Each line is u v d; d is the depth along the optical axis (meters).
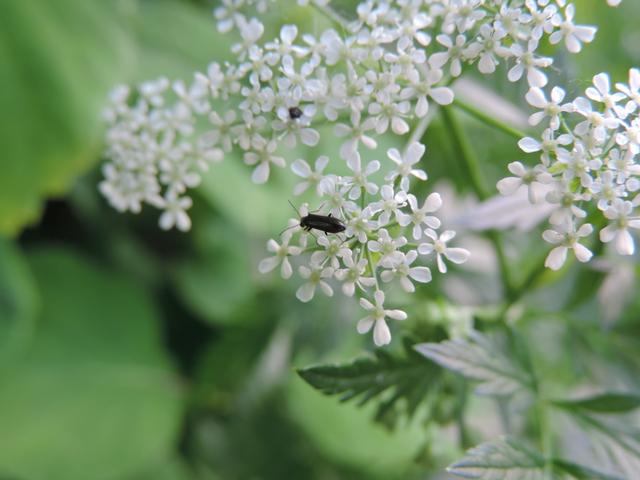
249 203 0.21
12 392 0.20
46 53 0.18
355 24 0.14
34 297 0.20
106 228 0.23
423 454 0.16
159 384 0.22
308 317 0.17
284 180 0.22
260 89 0.14
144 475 0.20
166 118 0.15
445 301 0.16
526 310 0.17
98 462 0.20
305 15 0.16
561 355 0.18
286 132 0.14
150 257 0.23
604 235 0.13
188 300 0.22
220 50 0.22
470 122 0.19
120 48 0.19
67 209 0.22
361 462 0.20
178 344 0.23
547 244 0.16
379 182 0.20
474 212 0.15
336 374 0.14
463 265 0.18
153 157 0.15
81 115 0.18
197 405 0.21
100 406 0.21
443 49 0.15
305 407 0.21
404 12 0.14
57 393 0.21
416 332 0.16
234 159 0.22
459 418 0.15
